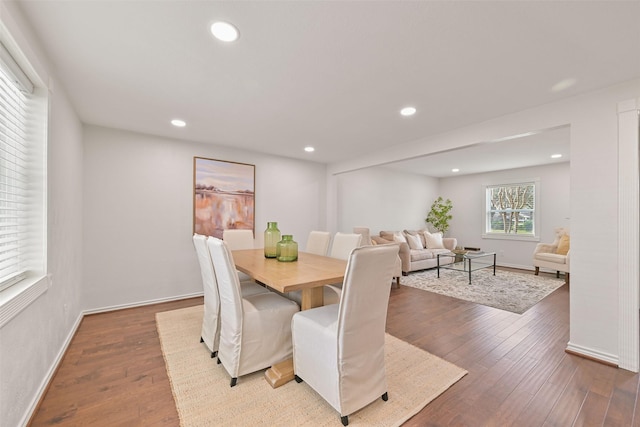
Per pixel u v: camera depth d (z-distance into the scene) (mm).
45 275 1752
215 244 1866
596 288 2225
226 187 4102
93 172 3150
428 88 2250
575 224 2334
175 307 3406
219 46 1725
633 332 2057
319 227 5188
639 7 1373
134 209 3412
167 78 2109
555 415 1591
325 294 2453
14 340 1361
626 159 2094
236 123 3090
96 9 1407
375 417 1566
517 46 1707
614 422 1535
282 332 2051
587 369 2080
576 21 1484
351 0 1350
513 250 6324
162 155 3604
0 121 1460
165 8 1404
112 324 2857
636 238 2057
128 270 3375
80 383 1852
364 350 1586
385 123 3057
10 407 1323
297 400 1699
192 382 1872
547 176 5855
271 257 2818
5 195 1526
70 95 2375
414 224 7211
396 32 1587
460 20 1484
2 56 1343
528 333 2738
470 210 7145
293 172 4848
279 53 1797
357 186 5988
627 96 2107
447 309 3438
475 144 3086
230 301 1883
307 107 2646
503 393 1789
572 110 2363
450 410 1630
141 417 1547
